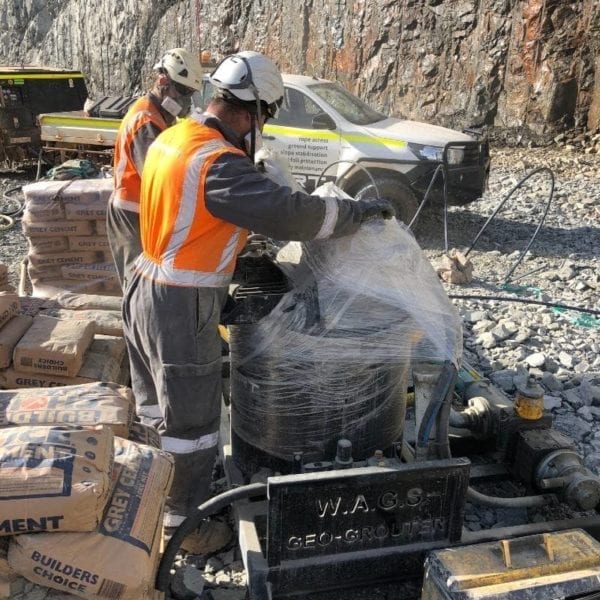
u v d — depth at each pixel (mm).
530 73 16547
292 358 2834
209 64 9289
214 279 2758
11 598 2264
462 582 2424
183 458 2959
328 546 2678
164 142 2766
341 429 2938
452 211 10641
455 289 7020
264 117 2842
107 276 5191
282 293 3057
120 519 2365
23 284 5762
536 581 2447
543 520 3412
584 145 15961
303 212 2584
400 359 2846
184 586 2889
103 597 2273
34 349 3529
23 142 12320
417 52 18156
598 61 15672
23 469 2225
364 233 2893
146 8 26750
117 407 2770
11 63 36688
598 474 3854
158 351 2824
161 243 2748
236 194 2545
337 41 19703
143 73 27875
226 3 23109
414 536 2758
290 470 3020
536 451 3150
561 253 8539
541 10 16016
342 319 2803
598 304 6621
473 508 3504
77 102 12820
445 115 17938
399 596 2906
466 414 3584
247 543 2758
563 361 5203
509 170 13852
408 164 8766
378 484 2623
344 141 8898
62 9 32719
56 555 2232
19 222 9492
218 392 2961
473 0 17047
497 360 5227
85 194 5051
